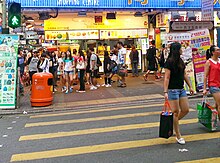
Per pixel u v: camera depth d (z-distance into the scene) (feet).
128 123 27.20
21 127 27.91
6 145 22.45
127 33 68.49
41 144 22.34
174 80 20.49
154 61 56.80
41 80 36.99
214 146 20.21
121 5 54.65
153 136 22.97
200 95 39.27
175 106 20.65
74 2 52.65
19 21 38.83
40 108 36.19
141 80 57.31
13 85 36.27
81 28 67.00
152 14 67.41
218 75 22.99
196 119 27.37
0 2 55.21
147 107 34.14
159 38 67.15
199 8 57.67
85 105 37.35
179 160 17.97
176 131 21.04
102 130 25.31
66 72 47.01
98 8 54.34
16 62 36.55
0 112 34.32
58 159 19.11
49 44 75.72
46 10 54.85
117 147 20.81
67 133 24.95
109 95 43.42
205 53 40.16
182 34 40.78
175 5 56.65
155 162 17.78
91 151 20.27
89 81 51.42
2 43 36.29
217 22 63.72
